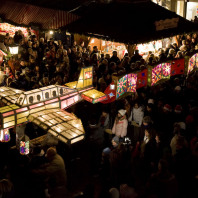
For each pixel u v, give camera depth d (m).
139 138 8.09
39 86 9.88
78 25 8.27
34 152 6.95
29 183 6.41
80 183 6.60
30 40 12.73
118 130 7.75
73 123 6.22
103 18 8.45
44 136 7.93
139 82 9.09
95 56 11.00
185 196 5.62
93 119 7.89
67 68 10.73
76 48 12.21
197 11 18.17
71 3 9.19
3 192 5.38
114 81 8.31
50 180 5.69
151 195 4.94
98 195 5.58
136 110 8.11
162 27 7.93
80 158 7.56
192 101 8.38
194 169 5.86
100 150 7.90
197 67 11.03
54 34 14.75
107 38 7.77
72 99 7.38
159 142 6.57
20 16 8.66
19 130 7.49
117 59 10.85
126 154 6.69
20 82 9.60
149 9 8.57
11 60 11.34
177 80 9.73
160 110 7.97
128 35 7.76
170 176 5.09
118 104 8.84
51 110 6.74
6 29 13.65
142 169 6.48
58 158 6.19
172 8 17.91
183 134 6.55
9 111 6.11
